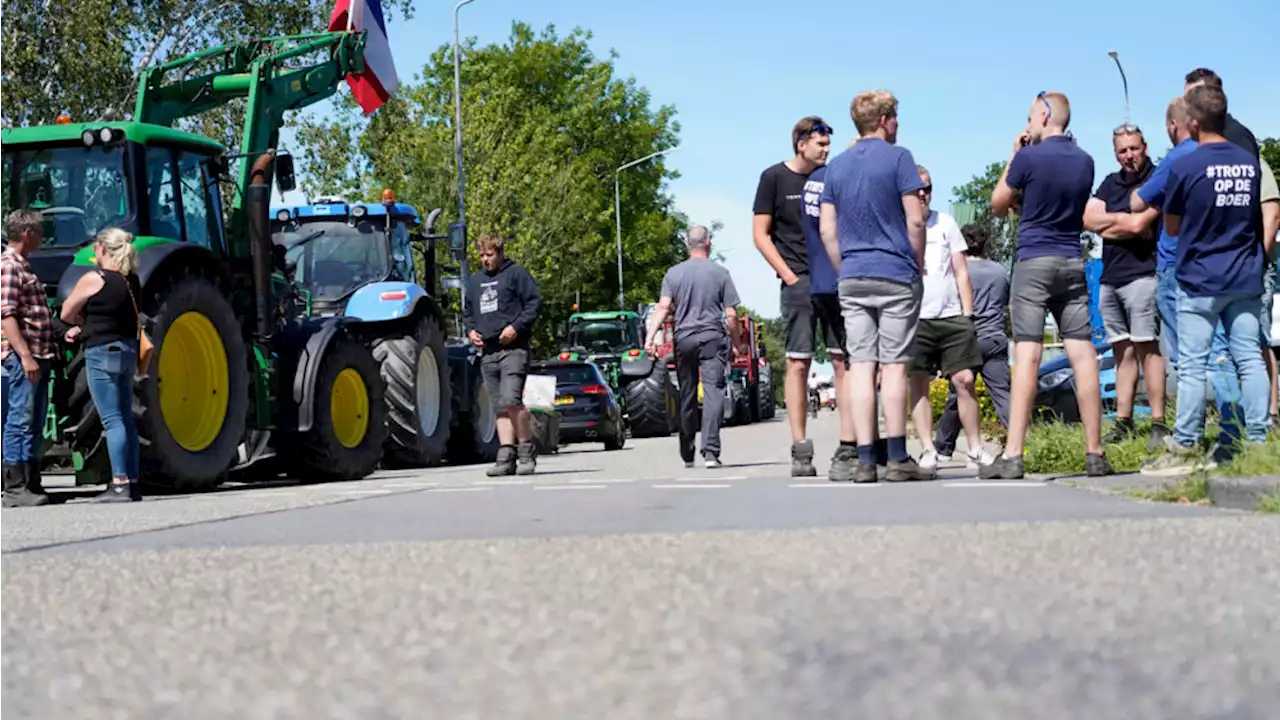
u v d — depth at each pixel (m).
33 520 8.21
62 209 12.30
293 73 15.06
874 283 8.87
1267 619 3.20
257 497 10.04
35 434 10.34
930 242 10.62
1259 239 8.06
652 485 9.66
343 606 3.88
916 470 9.09
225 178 13.33
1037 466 9.80
